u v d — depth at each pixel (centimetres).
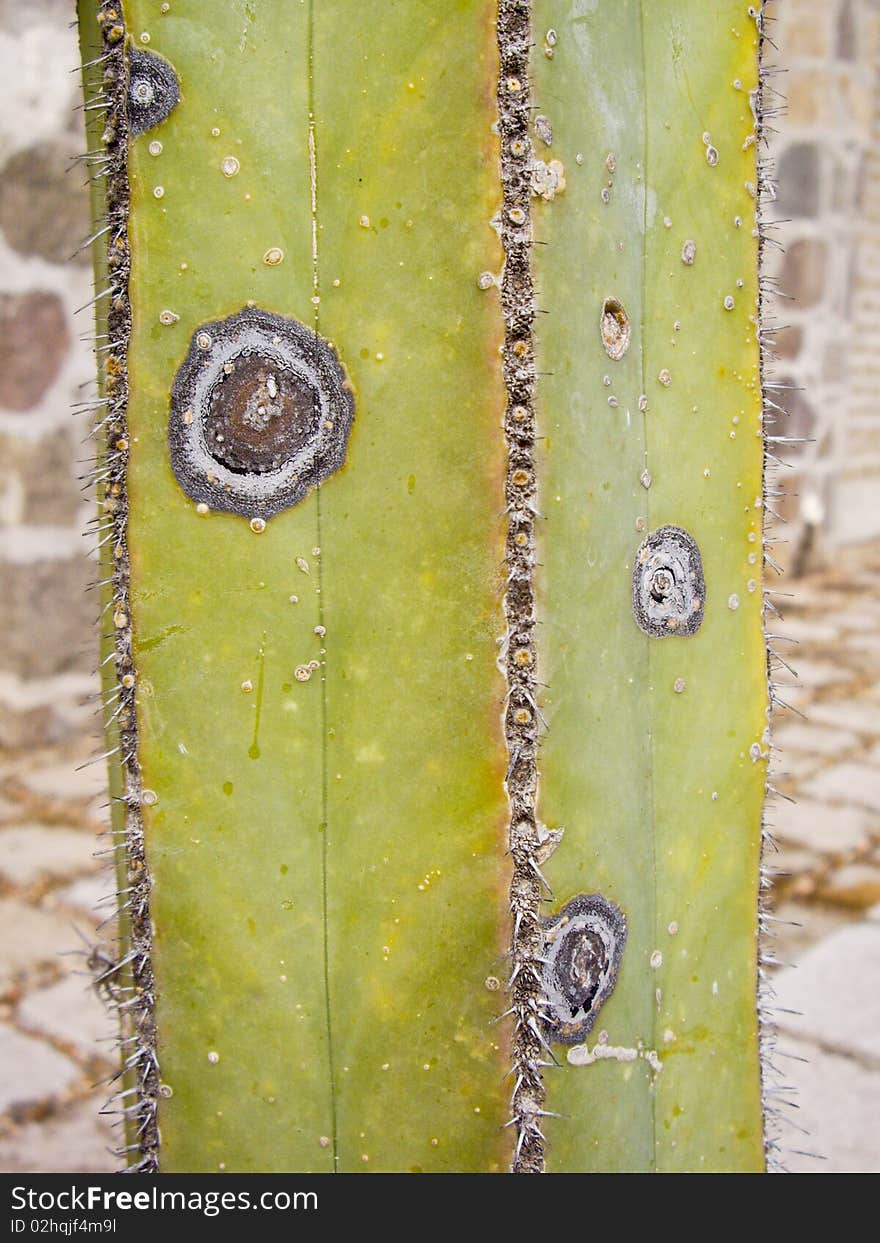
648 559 44
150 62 42
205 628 43
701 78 45
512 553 40
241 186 41
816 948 80
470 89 40
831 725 120
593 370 42
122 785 45
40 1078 68
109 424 43
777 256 168
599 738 43
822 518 180
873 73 173
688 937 47
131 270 42
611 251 42
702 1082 48
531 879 41
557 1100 43
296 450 42
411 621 41
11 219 106
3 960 79
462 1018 42
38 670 113
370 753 42
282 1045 43
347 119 41
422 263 40
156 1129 45
